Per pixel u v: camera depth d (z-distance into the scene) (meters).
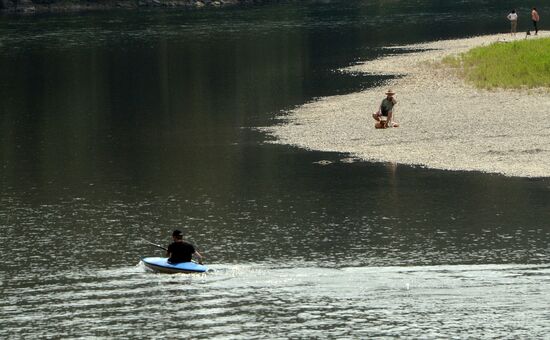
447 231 82.44
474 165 103.69
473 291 66.31
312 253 77.56
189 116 143.88
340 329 61.12
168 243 81.88
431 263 73.88
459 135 116.75
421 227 83.94
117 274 73.19
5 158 118.94
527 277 69.06
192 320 63.06
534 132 115.75
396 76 170.38
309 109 141.75
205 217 89.50
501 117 125.06
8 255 79.06
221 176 105.00
